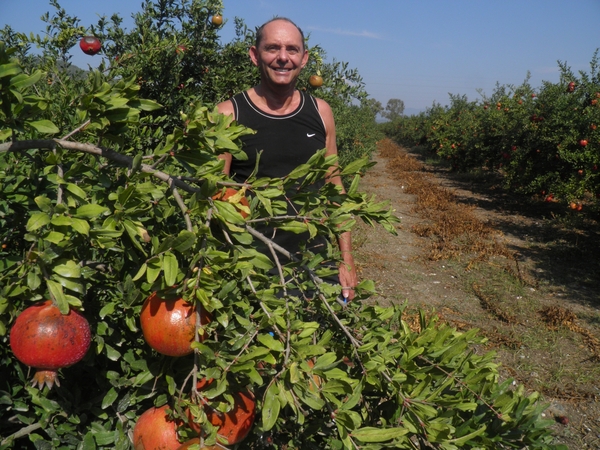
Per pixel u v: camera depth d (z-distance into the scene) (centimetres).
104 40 508
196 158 129
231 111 237
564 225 1024
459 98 2492
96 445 145
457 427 135
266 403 116
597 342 507
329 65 634
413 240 895
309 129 243
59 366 107
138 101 125
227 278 122
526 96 1410
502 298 623
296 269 152
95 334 142
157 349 118
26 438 157
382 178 1786
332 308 150
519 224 1055
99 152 122
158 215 139
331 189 148
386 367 138
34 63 486
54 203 114
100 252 150
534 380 438
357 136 1728
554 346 496
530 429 140
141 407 160
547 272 737
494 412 138
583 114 1020
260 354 114
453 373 144
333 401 121
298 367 119
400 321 157
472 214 1142
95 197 122
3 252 161
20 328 106
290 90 239
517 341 502
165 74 501
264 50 230
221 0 536
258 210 145
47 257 105
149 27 525
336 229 145
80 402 153
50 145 117
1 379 151
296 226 141
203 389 122
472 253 820
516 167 1202
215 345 116
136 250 135
